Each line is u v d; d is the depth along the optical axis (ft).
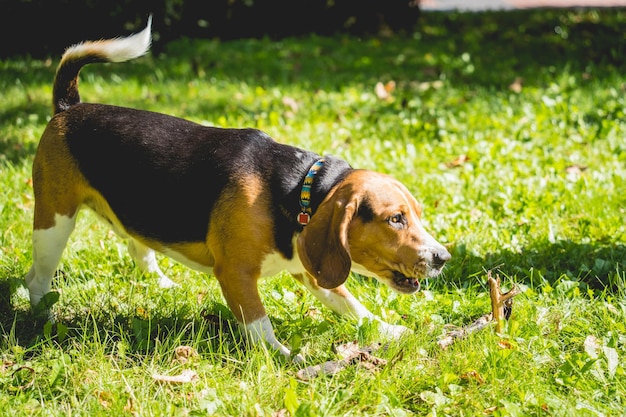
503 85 15.62
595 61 18.04
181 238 8.38
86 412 7.54
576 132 12.51
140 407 7.55
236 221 8.09
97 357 8.02
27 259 9.27
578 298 8.75
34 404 7.63
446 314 8.69
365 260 8.05
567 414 7.50
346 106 13.83
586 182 10.75
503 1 31.14
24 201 10.35
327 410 7.50
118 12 17.24
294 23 21.29
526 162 11.41
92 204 8.68
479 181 10.87
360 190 7.91
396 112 13.56
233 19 20.53
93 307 8.73
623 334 8.32
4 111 13.28
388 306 8.82
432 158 11.58
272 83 15.58
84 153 8.51
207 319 8.59
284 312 8.75
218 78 15.84
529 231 9.93
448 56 18.61
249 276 8.16
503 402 7.55
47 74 15.92
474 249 9.61
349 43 20.30
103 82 15.23
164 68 16.70
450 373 7.82
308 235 7.88
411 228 7.98
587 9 26.81
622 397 7.72
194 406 7.61
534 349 8.13
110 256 9.51
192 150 8.36
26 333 8.50
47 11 17.17
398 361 7.98
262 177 8.15
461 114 13.30
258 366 7.95
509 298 8.38
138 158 8.39
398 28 22.45
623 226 9.98
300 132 12.26
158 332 8.34
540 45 20.25
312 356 8.23
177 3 18.45
